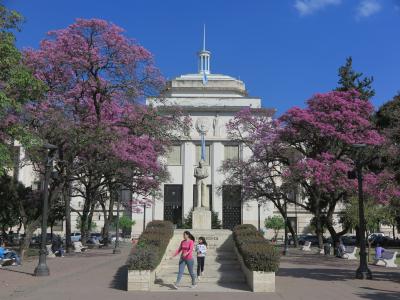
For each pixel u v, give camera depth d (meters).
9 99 17.02
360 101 34.25
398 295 14.34
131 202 48.72
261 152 39.50
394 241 53.78
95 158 29.59
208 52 80.50
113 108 30.45
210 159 71.25
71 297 13.28
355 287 16.23
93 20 28.66
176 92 74.69
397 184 22.02
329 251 35.41
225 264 19.39
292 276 19.64
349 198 34.78
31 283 16.53
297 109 34.56
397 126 21.59
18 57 18.33
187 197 70.31
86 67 28.67
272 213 70.44
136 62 29.83
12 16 18.67
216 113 72.19
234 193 45.69
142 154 32.84
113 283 16.56
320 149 35.47
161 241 18.14
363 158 27.22
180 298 13.16
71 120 27.09
